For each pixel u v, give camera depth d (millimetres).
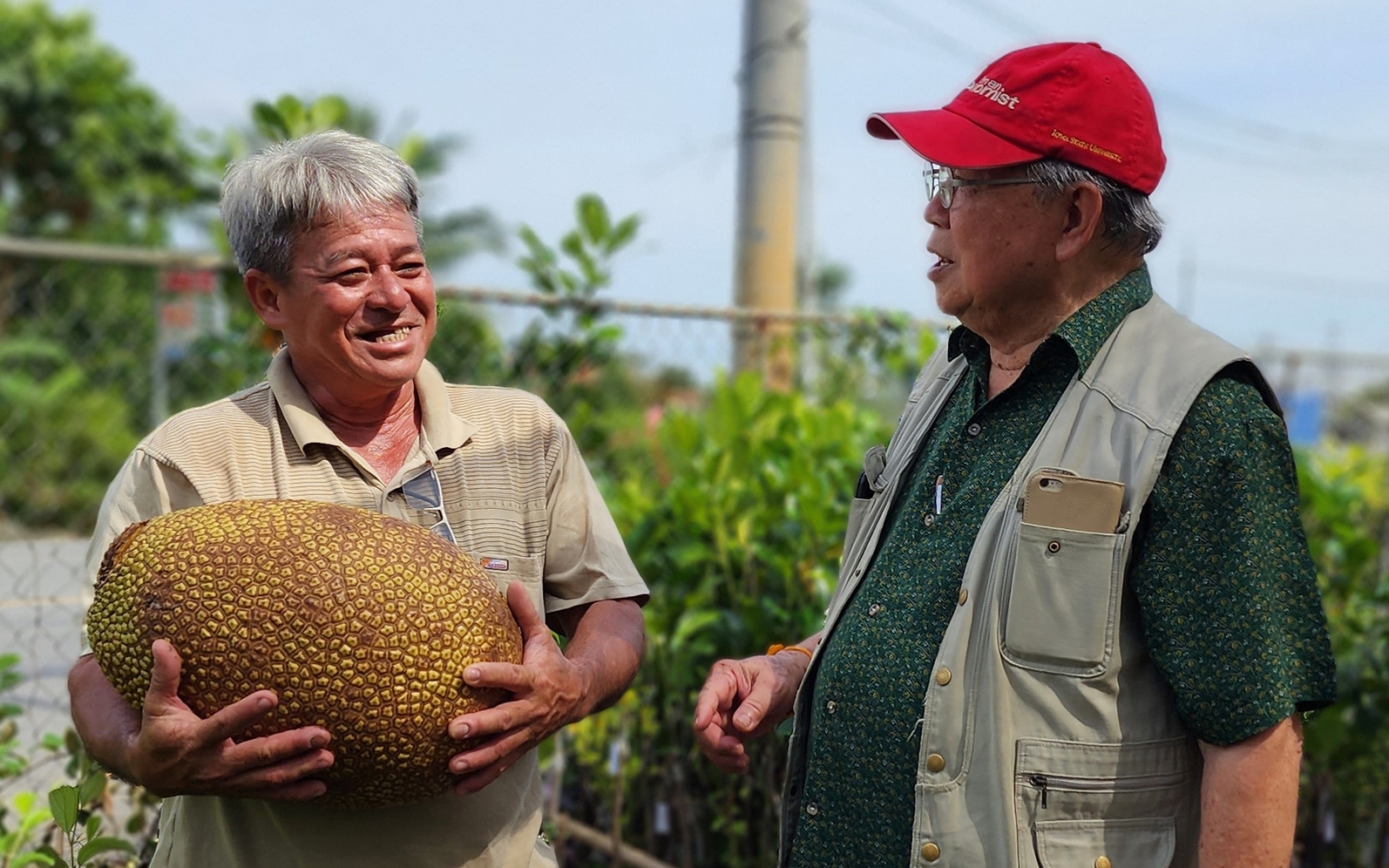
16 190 20000
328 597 1469
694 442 3873
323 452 1856
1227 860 1520
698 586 3367
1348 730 3355
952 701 1639
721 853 3301
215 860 1794
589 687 1733
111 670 1543
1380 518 5184
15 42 19453
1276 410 1629
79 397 11859
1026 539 1604
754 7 5328
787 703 2074
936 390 2031
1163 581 1550
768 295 5289
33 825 2508
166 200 20547
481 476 1926
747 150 5344
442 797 1750
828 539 3273
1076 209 1689
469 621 1550
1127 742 1586
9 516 10789
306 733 1438
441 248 18250
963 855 1614
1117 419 1614
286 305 1798
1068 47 1725
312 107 4074
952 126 1709
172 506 1821
